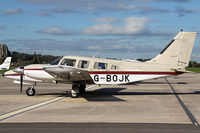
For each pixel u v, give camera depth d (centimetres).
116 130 608
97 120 721
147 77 1295
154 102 1079
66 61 1270
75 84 1226
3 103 1050
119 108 926
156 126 650
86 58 1291
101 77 1284
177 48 1321
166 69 1303
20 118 748
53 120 720
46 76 1223
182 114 816
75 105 995
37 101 1109
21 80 1273
